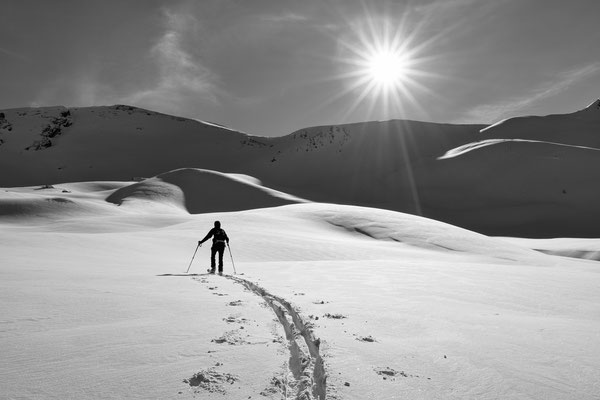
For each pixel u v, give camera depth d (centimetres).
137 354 390
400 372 358
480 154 15925
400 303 726
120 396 292
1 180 19125
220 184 11662
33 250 1744
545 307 765
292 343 457
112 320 535
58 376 330
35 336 450
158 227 4147
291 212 5241
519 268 1819
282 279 1067
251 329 502
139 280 944
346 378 336
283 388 319
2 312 562
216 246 1315
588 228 10719
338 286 946
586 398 315
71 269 1164
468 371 368
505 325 564
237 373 345
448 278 1174
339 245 2970
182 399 289
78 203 6022
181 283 922
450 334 505
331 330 496
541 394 321
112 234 2748
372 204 14712
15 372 338
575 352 435
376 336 483
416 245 3753
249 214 4772
